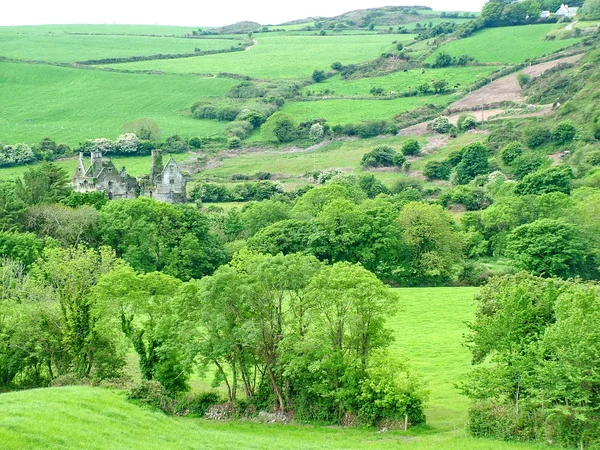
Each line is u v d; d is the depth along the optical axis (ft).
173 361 224.74
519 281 222.48
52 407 158.81
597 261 432.66
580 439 175.73
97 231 434.71
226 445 165.68
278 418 214.07
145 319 288.10
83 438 145.18
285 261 220.84
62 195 495.41
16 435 136.87
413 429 200.64
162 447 152.56
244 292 213.05
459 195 584.81
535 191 569.64
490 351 207.31
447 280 440.86
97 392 178.29
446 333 310.65
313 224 462.19
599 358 176.24
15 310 242.37
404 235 445.37
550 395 179.22
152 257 433.48
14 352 240.12
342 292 214.07
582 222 457.68
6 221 435.12
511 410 189.78
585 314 184.03
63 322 238.89
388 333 220.64
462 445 180.04
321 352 209.87
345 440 191.83
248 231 508.12
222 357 226.99
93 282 250.37
